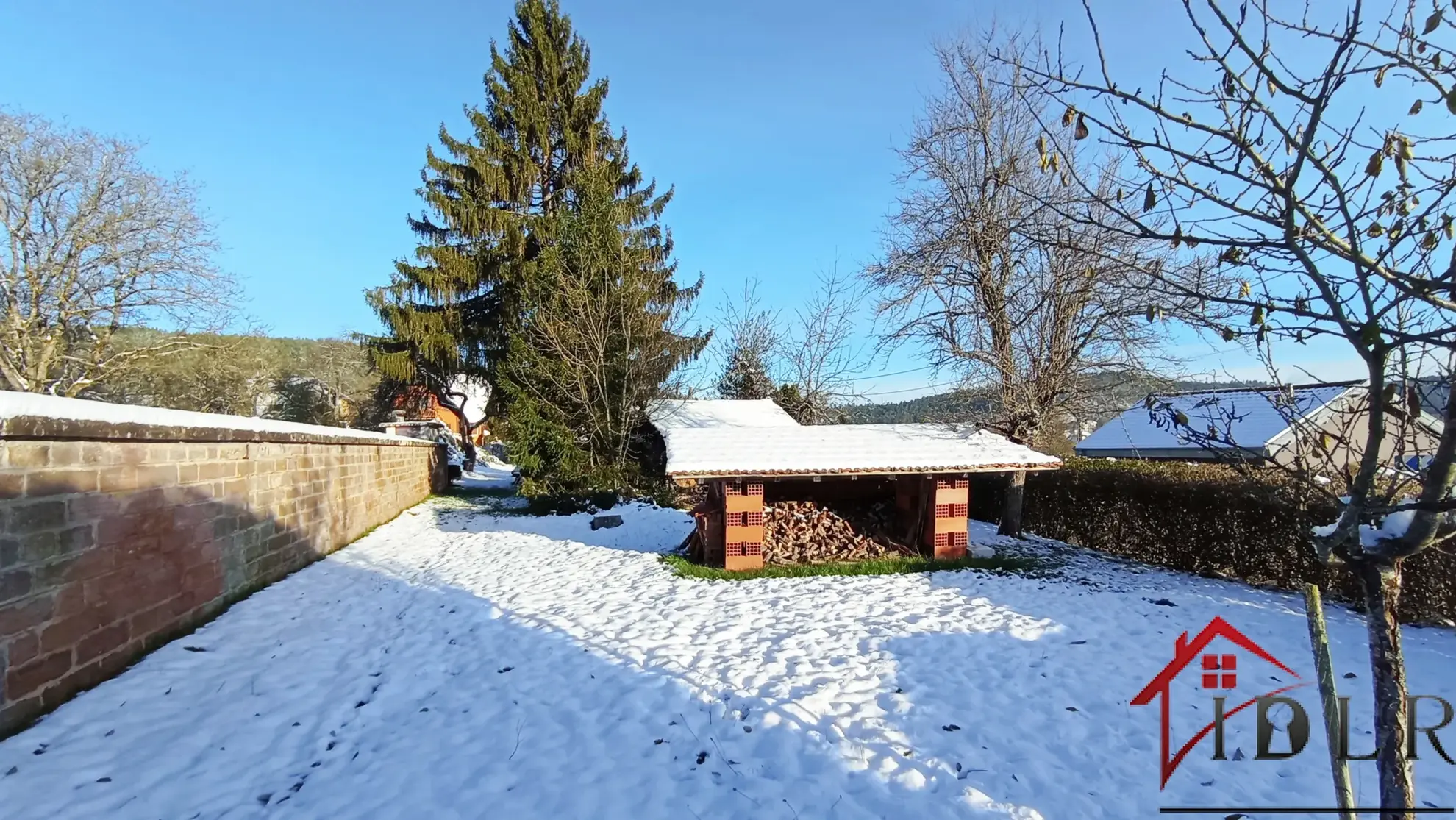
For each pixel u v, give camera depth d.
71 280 19.00
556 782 3.74
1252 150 1.77
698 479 9.27
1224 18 1.70
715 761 3.93
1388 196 1.86
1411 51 1.74
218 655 5.57
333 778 3.80
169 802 3.50
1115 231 2.14
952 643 5.88
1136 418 23.41
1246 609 7.09
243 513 7.38
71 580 4.48
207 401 28.19
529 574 9.18
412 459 18.61
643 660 5.57
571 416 17.89
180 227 20.39
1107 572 9.03
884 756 3.94
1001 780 3.70
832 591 7.85
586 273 18.38
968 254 11.27
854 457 9.27
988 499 14.34
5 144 17.94
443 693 5.02
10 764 3.63
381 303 22.78
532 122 22.11
